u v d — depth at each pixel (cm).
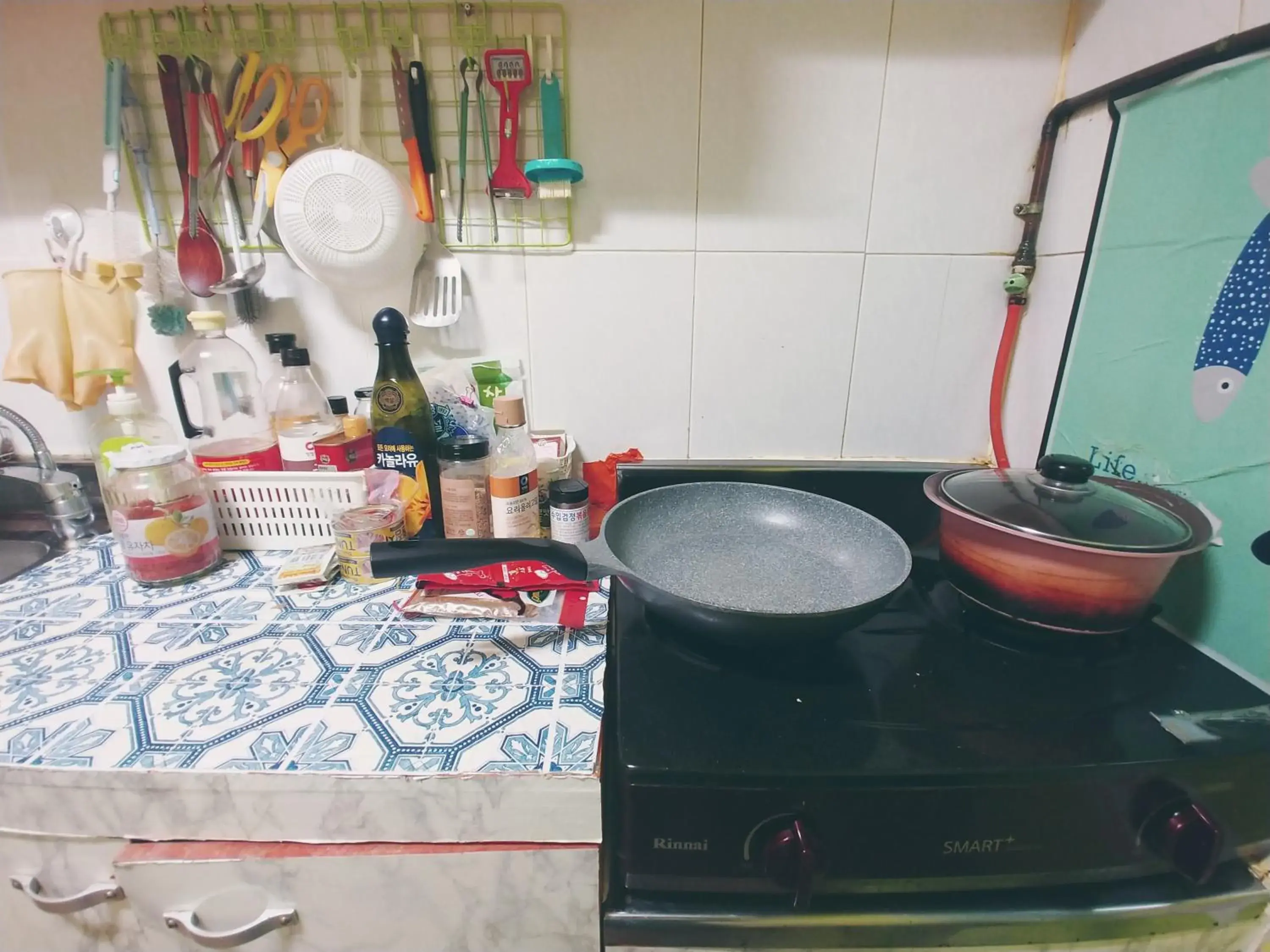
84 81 75
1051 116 75
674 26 74
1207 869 43
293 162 73
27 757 45
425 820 46
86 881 49
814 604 62
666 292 83
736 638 53
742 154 78
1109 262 69
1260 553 54
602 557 57
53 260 81
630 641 60
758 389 88
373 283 79
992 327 85
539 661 56
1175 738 47
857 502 88
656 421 89
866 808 43
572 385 87
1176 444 62
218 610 64
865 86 76
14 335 80
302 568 69
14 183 78
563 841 46
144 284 82
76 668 55
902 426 89
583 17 74
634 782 43
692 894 48
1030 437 83
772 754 45
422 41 74
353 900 48
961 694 53
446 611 62
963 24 74
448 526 76
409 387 75
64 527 81
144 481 67
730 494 79
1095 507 58
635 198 80
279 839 46
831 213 80
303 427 78
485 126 75
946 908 47
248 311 82
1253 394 54
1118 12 67
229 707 50
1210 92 57
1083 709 51
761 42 74
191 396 86
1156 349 64
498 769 44
